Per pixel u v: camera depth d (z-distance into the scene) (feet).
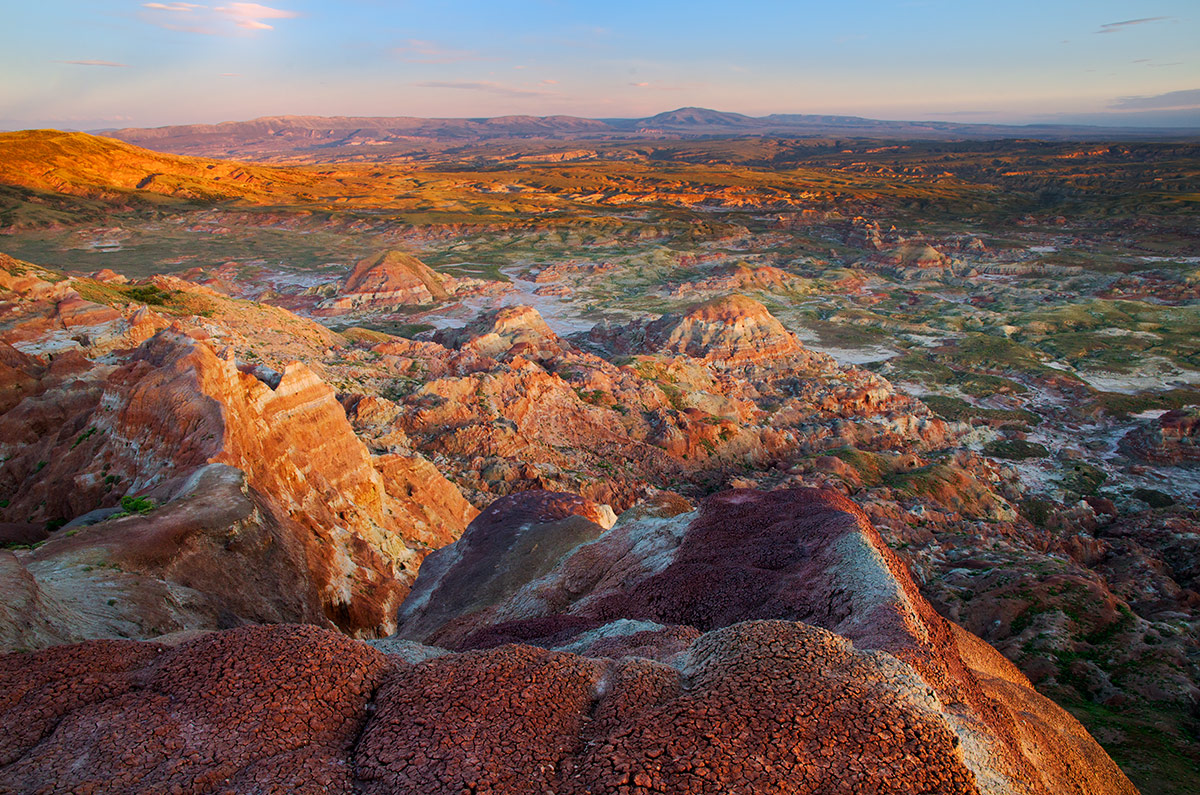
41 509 110.32
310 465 135.74
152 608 70.13
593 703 48.03
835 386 382.01
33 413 128.77
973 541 213.87
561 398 286.87
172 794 37.14
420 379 301.63
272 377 137.49
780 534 98.17
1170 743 119.55
